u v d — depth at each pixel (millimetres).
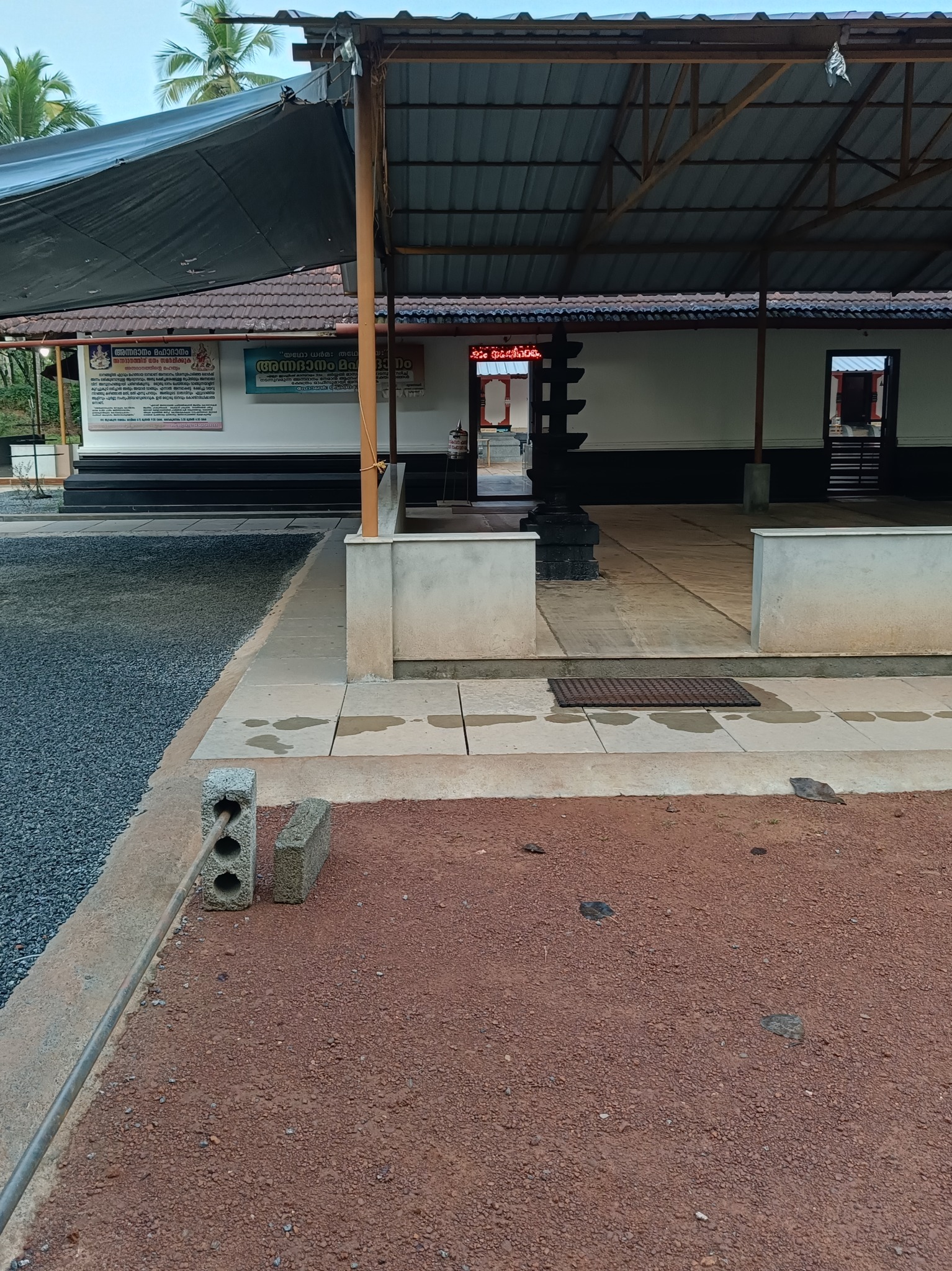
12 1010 2893
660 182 9953
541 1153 2375
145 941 3305
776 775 4727
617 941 3328
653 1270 2051
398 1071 2676
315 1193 2254
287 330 14000
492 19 5449
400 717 5504
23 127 31797
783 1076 2654
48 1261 2084
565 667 6234
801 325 13625
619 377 14125
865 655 6262
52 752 5070
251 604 8750
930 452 14602
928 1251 2092
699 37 5906
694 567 9078
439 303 14258
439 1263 2068
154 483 14914
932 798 4523
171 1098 2564
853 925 3432
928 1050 2760
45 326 14539
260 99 6465
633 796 4555
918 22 5496
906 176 8289
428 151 8922
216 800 3436
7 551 11898
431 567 6113
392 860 3930
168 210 8320
